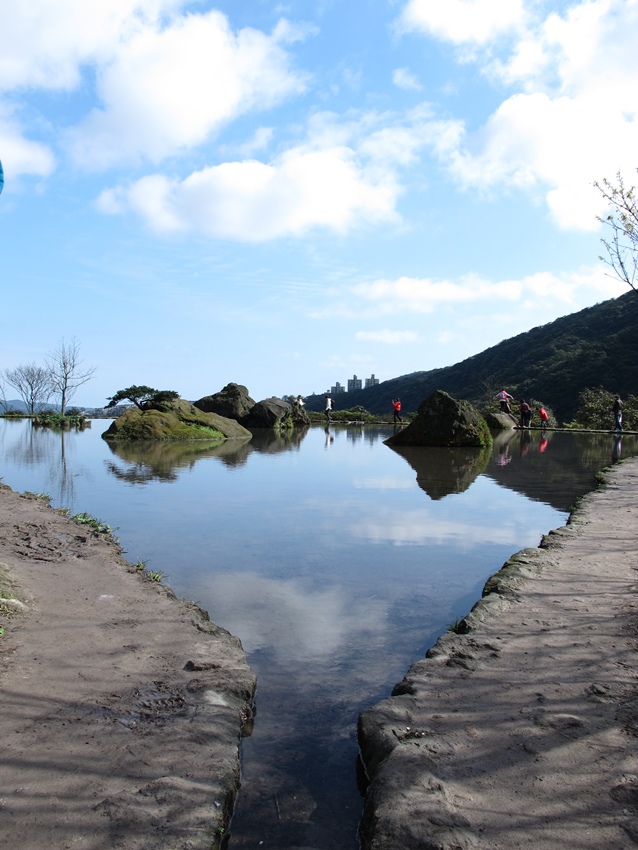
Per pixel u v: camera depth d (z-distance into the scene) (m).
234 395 27.14
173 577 4.65
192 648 3.31
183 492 8.27
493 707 2.64
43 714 2.58
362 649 3.46
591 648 3.20
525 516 6.89
